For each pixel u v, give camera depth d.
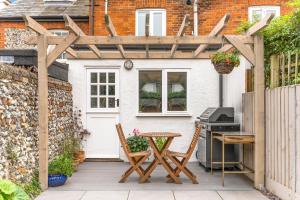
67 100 9.80
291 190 5.86
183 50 10.66
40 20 12.47
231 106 9.59
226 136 7.34
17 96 6.20
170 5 11.59
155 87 10.49
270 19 6.12
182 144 10.42
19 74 6.30
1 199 3.96
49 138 7.95
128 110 10.45
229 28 11.35
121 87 10.44
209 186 7.34
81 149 10.43
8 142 5.70
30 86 6.98
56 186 7.29
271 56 6.97
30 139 6.89
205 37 7.24
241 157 8.60
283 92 6.27
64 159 7.69
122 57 10.15
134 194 6.67
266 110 7.14
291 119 5.91
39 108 7.04
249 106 8.02
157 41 7.25
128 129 10.45
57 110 8.71
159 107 10.50
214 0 11.45
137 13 11.73
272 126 6.80
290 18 6.82
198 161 10.16
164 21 11.65
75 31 6.78
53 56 7.09
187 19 6.36
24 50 7.57
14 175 5.93
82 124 10.44
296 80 5.76
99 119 10.51
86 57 10.24
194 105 10.44
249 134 7.51
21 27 12.62
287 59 6.32
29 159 6.79
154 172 8.90
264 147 7.19
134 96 10.45
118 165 9.78
